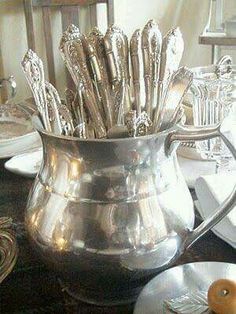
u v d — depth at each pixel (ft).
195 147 2.35
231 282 1.28
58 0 4.71
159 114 1.45
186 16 5.62
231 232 1.69
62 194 1.32
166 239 1.34
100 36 1.46
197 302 1.34
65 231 1.31
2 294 1.50
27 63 1.38
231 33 4.79
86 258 1.31
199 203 1.90
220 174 1.99
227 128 1.29
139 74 1.43
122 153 1.23
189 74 1.48
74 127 1.51
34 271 1.60
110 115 1.43
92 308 1.42
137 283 1.41
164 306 1.33
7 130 2.79
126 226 1.29
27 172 2.28
